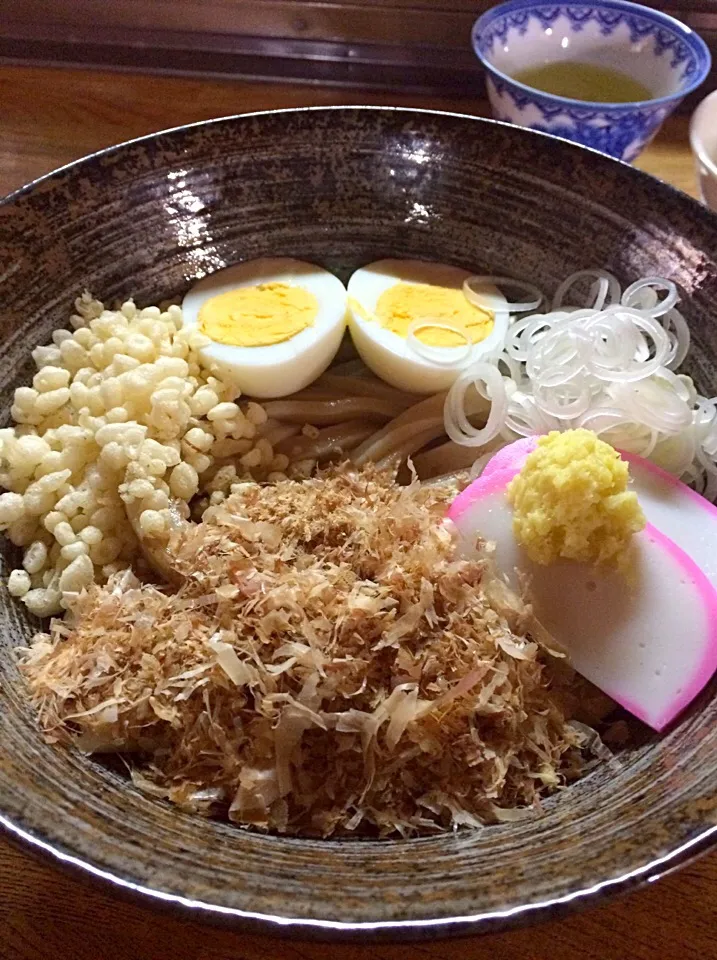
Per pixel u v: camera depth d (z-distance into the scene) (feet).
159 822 0.49
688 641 0.58
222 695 0.54
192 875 0.42
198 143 0.75
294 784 0.53
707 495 0.71
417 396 0.82
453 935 0.38
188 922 0.39
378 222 0.81
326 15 1.03
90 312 0.74
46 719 0.54
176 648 0.56
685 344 0.72
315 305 0.78
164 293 0.79
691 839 0.42
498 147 0.76
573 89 0.93
